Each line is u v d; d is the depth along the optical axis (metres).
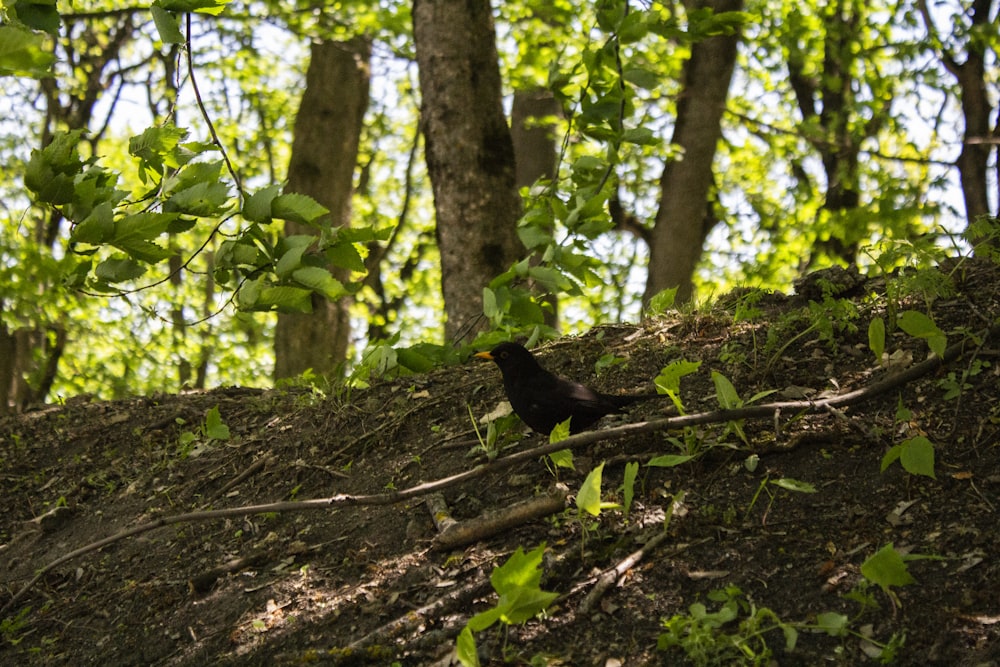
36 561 4.72
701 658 3.05
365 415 5.24
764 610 3.09
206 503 4.86
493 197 7.41
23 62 3.42
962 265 5.07
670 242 11.25
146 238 4.30
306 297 4.50
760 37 14.55
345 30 12.12
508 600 2.95
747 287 5.55
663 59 11.74
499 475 4.38
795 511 3.76
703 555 3.60
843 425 4.14
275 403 5.73
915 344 4.59
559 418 4.33
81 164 4.47
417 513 4.23
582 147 12.49
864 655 3.04
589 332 5.79
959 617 3.10
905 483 3.77
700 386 4.75
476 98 7.43
